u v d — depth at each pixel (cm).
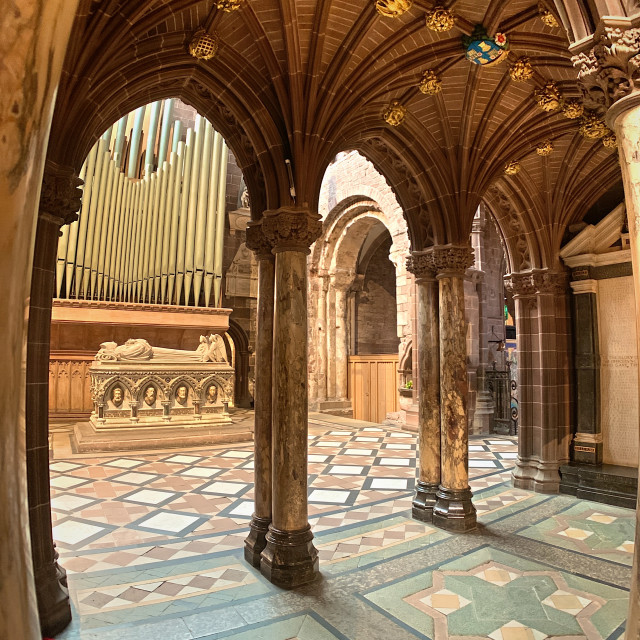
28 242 61
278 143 517
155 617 402
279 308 505
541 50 537
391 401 1614
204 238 1514
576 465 789
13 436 60
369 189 1482
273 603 427
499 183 804
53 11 57
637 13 252
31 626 61
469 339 1323
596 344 817
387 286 2028
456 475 623
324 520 643
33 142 58
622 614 409
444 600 432
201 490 775
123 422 1105
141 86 468
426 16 473
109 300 1385
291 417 491
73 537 580
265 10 468
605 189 838
